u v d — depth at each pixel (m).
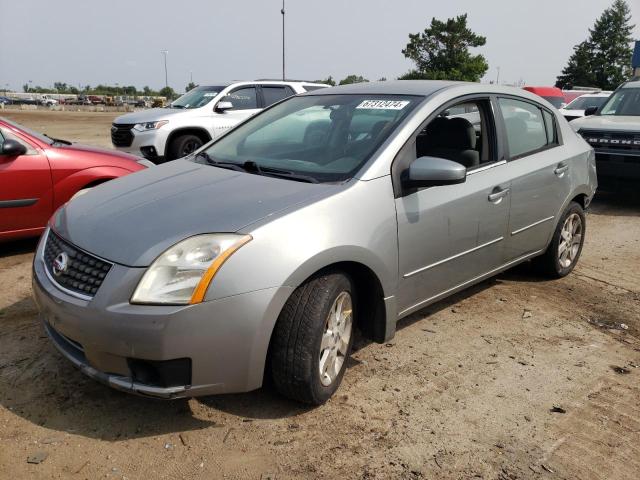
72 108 60.16
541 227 4.50
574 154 4.84
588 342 3.90
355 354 3.58
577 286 4.94
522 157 4.24
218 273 2.52
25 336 3.67
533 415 3.02
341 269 2.97
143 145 9.94
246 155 3.74
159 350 2.47
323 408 2.99
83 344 2.60
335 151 3.42
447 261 3.60
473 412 3.01
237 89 10.91
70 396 3.02
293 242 2.69
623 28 74.00
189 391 2.57
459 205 3.57
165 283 2.51
